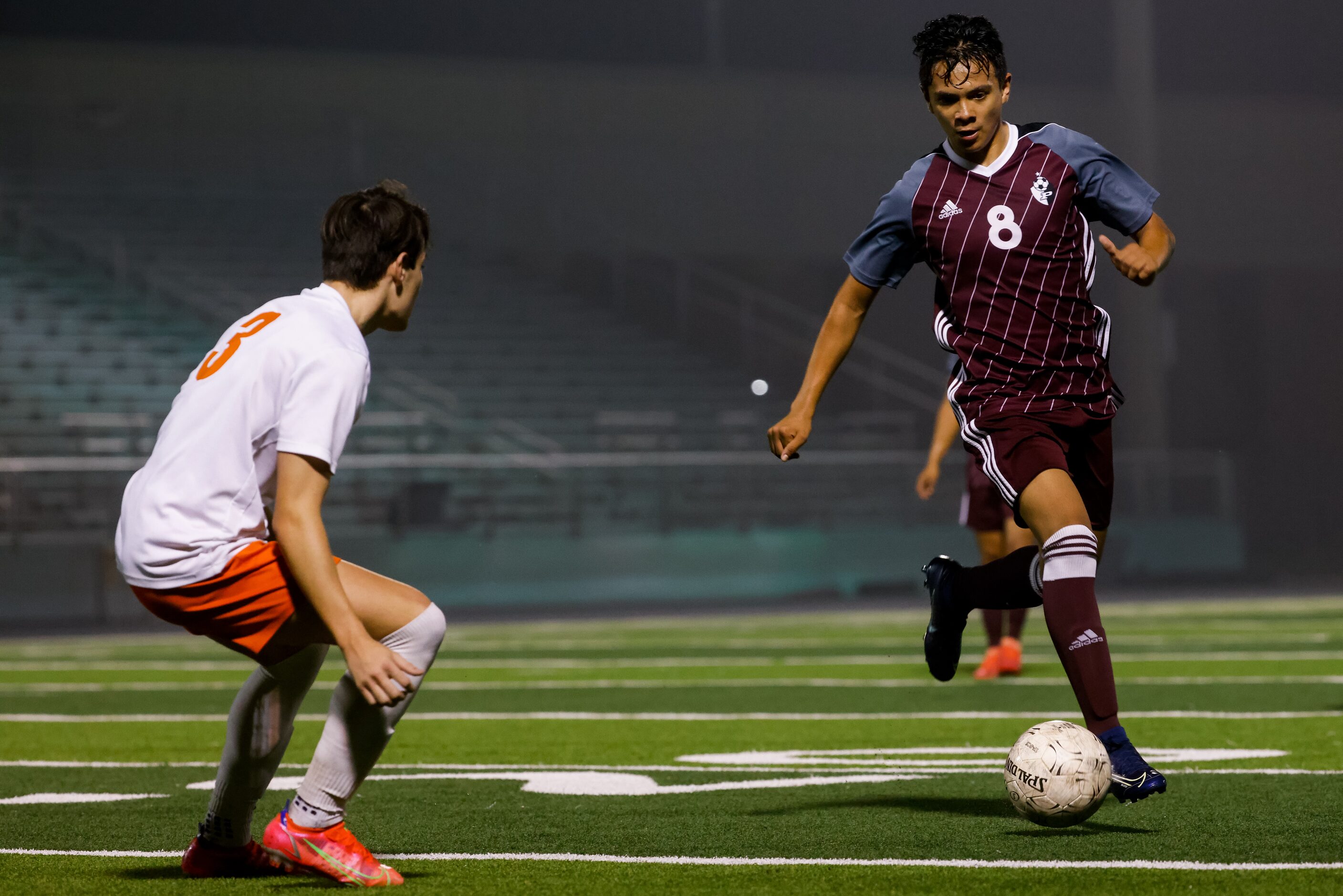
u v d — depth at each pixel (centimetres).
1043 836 1048
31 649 3838
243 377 869
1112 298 7719
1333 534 8419
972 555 5969
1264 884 868
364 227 908
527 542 5406
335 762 890
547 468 5691
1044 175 1118
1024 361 1110
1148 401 7256
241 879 935
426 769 1504
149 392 6247
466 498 5853
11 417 5906
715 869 947
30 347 6322
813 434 6944
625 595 5506
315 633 882
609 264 7762
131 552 870
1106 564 6144
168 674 2931
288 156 7456
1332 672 2500
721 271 7894
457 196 7556
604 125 7725
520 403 6850
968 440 1129
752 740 1733
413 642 882
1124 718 1864
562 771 1473
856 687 2392
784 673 2697
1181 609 4581
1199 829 1065
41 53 7169
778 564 5706
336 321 886
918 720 1906
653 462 5784
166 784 1425
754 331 7656
